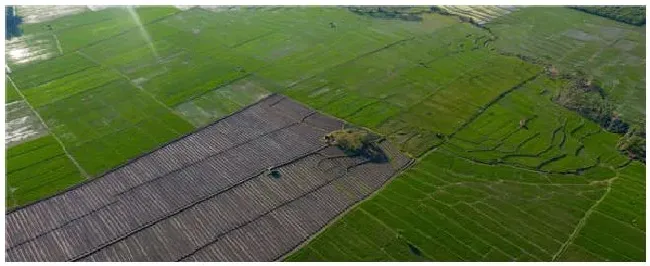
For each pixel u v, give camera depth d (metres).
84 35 83.44
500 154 58.19
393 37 86.31
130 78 71.06
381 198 50.75
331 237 46.03
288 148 57.47
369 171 54.50
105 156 55.50
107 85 69.12
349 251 44.69
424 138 60.38
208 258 43.50
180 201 49.44
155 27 87.19
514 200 51.12
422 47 83.19
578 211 49.97
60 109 63.47
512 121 64.38
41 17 89.50
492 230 47.41
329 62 77.31
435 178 53.88
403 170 54.94
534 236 46.91
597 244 46.28
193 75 72.31
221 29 87.25
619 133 62.56
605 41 86.56
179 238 45.34
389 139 60.03
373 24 91.00
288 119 63.00
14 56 76.00
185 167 54.03
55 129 59.69
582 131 62.91
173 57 77.31
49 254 43.25
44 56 76.25
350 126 62.12
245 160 55.34
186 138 58.69
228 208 48.78
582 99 67.75
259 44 82.31
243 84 70.50
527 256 44.84
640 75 76.12
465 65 77.88
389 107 66.38
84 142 57.66
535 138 61.28
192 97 67.00
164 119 62.16
